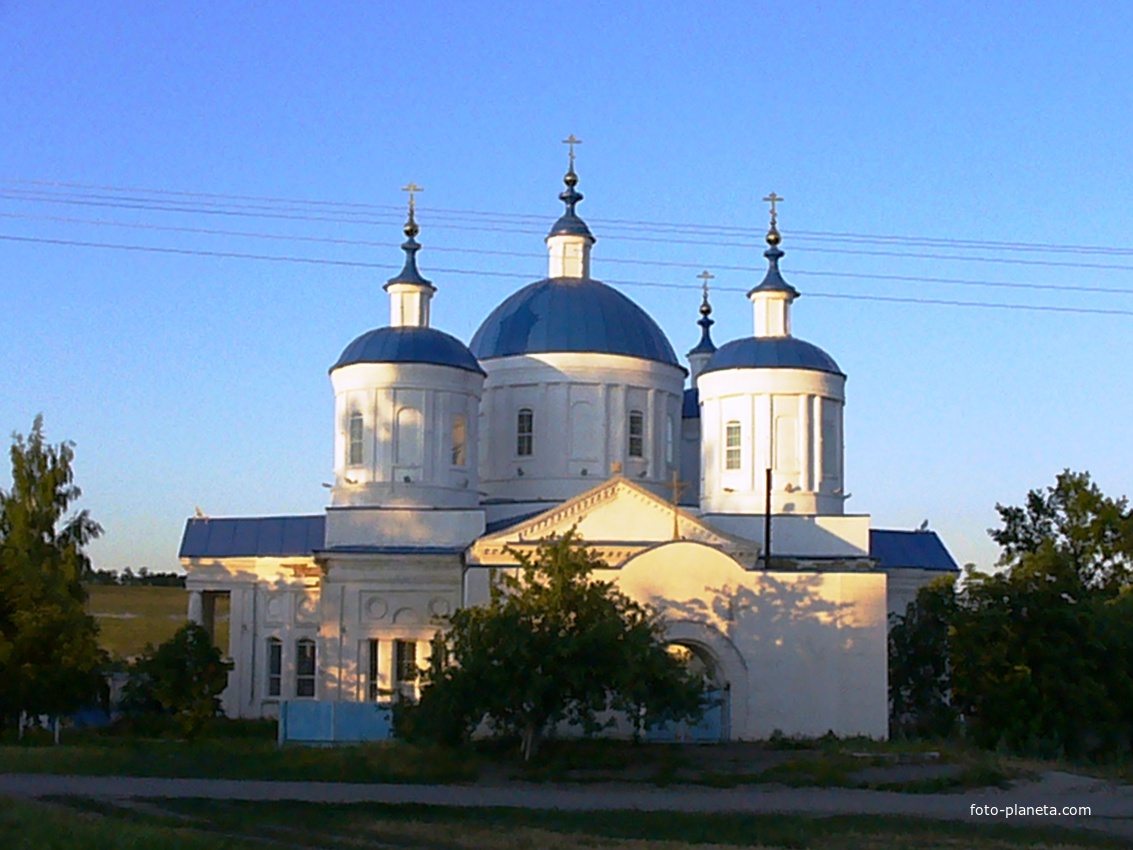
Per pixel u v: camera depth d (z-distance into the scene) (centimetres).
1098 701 5622
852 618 5184
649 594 5106
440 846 3050
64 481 7381
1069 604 5803
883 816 3519
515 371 6431
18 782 3981
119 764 4422
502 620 4391
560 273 6756
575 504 5503
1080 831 3353
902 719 5847
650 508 5547
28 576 5731
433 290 6250
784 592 5178
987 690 5619
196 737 5716
